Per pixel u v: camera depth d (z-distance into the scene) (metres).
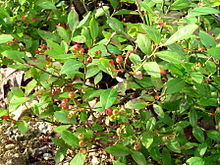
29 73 0.48
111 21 0.41
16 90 0.46
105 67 0.38
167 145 0.41
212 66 0.40
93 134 0.43
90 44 0.45
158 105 0.42
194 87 0.42
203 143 0.43
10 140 0.59
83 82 0.46
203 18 0.51
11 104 0.42
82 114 0.45
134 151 0.39
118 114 0.39
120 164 0.39
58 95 0.46
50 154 0.58
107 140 0.44
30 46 0.54
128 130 0.41
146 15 0.47
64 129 0.40
